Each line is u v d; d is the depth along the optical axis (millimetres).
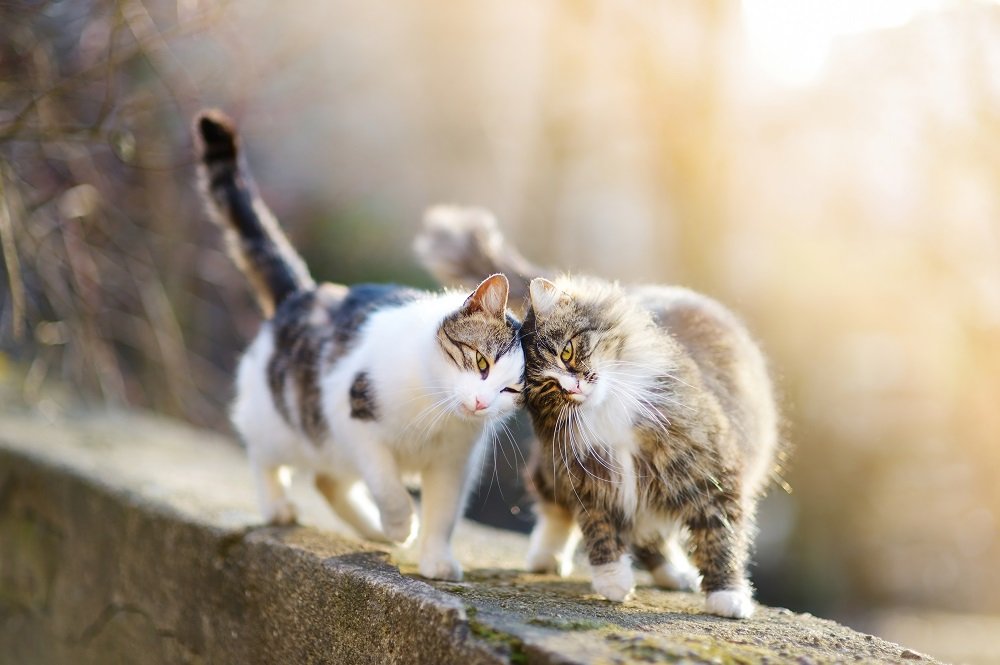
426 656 2240
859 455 9281
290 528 3289
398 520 3035
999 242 7312
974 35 6363
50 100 5004
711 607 2752
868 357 9336
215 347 8430
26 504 4266
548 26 9648
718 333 3174
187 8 5156
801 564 9148
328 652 2645
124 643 3588
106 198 6844
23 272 6266
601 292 2969
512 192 10664
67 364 6922
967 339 8109
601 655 2016
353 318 3268
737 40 8414
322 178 8805
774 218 9211
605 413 2818
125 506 3629
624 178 11328
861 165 8586
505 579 3104
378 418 2994
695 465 2809
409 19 9711
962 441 8945
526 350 2939
